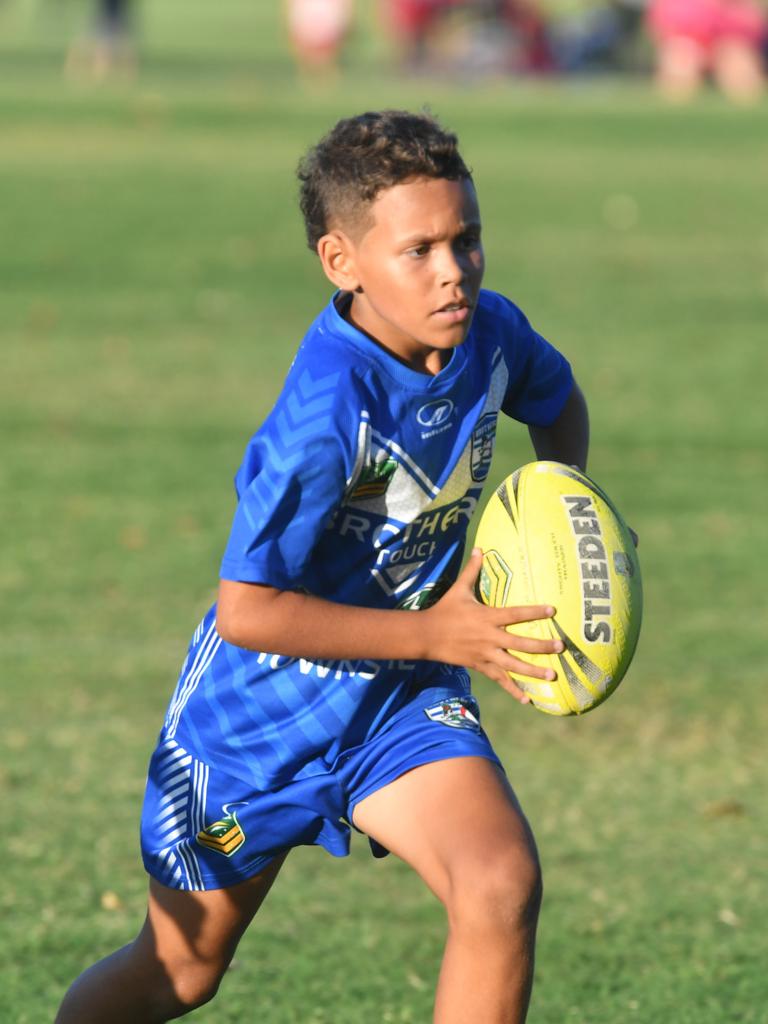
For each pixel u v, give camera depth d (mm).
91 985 12875
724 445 35938
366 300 11406
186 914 12594
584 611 11695
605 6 128875
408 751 11625
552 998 15266
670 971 15805
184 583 27469
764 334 46750
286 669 11914
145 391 39656
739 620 26094
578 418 13539
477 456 12109
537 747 21469
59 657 24203
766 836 18922
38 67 121688
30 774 20266
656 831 19016
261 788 12125
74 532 29922
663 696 23125
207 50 143750
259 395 39531
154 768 12695
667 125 92125
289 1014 14891
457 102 99125
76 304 49062
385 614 11305
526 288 52188
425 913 17094
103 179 72875
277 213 65375
